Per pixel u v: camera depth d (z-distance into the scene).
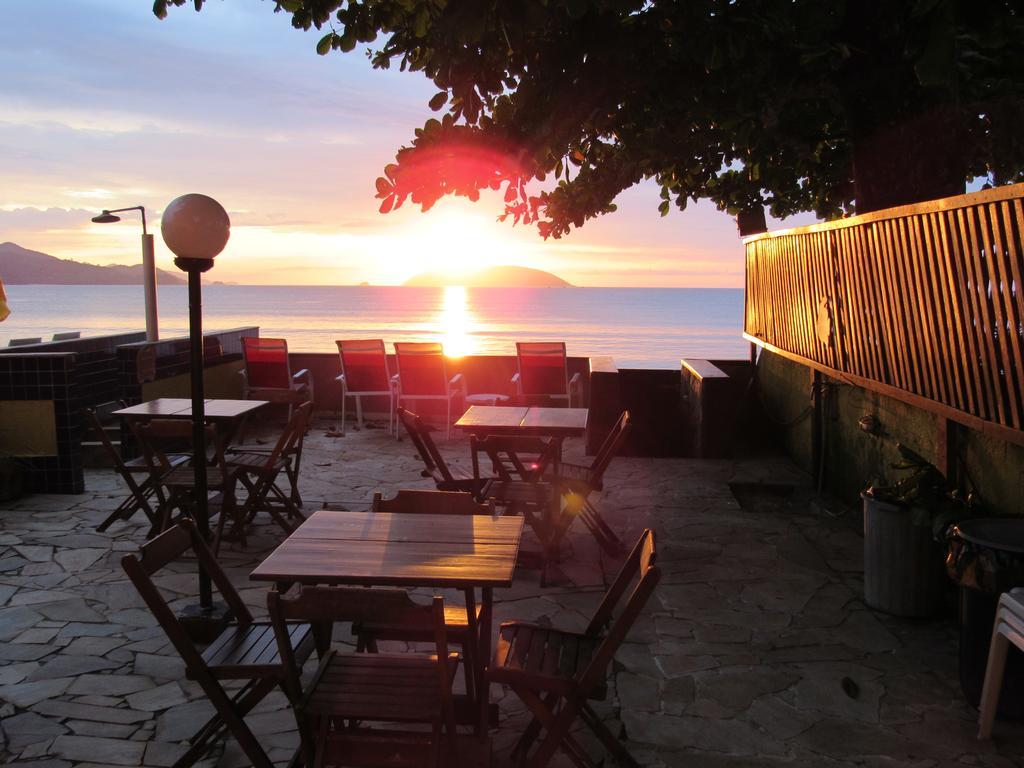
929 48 4.48
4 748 3.32
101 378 10.04
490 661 3.50
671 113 6.32
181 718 3.58
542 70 5.58
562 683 2.91
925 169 6.08
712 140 7.12
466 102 5.64
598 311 153.25
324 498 7.56
